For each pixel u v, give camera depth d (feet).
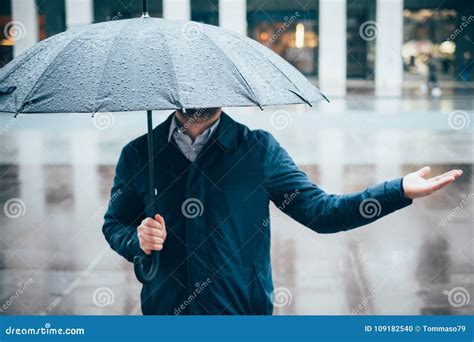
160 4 209.67
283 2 234.58
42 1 197.88
